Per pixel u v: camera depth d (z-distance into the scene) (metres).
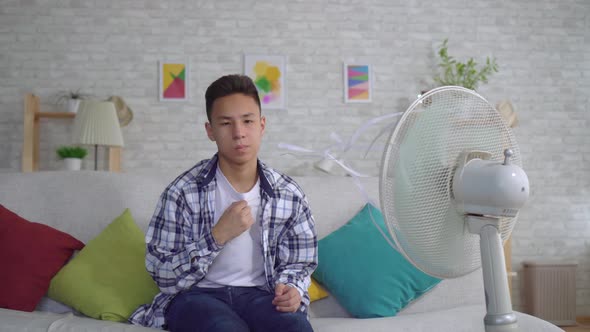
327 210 2.04
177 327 1.36
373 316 1.76
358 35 4.21
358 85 4.17
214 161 1.49
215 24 4.11
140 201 1.98
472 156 1.00
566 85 4.30
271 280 1.47
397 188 0.97
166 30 4.07
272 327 1.32
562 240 4.21
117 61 4.03
